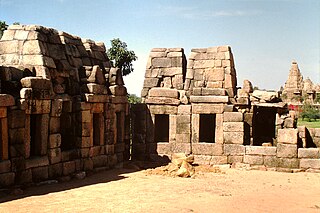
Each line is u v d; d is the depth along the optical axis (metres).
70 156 15.27
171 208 10.27
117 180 14.84
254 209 10.48
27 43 14.80
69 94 15.86
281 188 13.84
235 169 18.44
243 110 19.53
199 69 20.62
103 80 17.53
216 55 20.50
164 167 17.81
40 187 13.06
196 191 12.86
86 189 12.90
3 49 15.09
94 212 9.77
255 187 13.95
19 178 12.62
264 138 21.69
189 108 19.98
